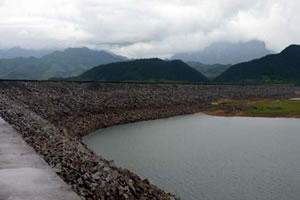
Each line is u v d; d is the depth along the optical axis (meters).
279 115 86.38
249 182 32.41
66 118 63.94
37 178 19.41
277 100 122.31
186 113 90.31
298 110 93.25
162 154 43.53
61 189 17.94
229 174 34.84
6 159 22.84
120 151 45.31
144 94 94.44
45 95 72.06
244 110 94.75
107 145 49.19
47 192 17.48
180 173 35.06
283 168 37.25
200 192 29.56
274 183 32.16
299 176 34.41
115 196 19.05
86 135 57.69
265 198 28.33
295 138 55.22
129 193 20.39
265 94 143.75
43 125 40.47
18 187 18.08
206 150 46.06
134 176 26.47
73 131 57.31
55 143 29.80
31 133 32.12
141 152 44.75
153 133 59.97
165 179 33.03
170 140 53.19
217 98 117.88
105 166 24.81
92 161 25.33
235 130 63.81
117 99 84.25
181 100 100.69
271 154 43.81
